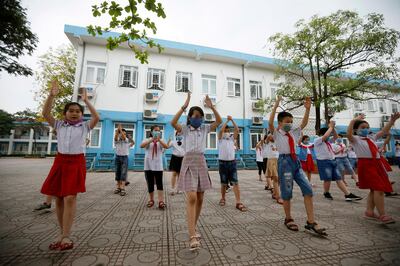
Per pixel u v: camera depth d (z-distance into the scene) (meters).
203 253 2.34
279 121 3.44
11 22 8.65
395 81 9.48
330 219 3.56
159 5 3.24
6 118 34.53
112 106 12.27
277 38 10.66
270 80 15.84
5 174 9.44
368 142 3.54
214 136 14.02
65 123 2.73
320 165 5.28
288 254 2.33
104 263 2.12
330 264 2.14
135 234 2.85
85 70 12.08
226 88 14.78
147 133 12.80
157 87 13.34
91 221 3.36
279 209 4.18
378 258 2.26
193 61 14.27
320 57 10.23
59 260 2.16
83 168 2.71
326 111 10.27
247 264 2.13
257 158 8.46
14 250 2.37
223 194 4.51
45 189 2.55
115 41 3.84
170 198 5.10
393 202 4.82
